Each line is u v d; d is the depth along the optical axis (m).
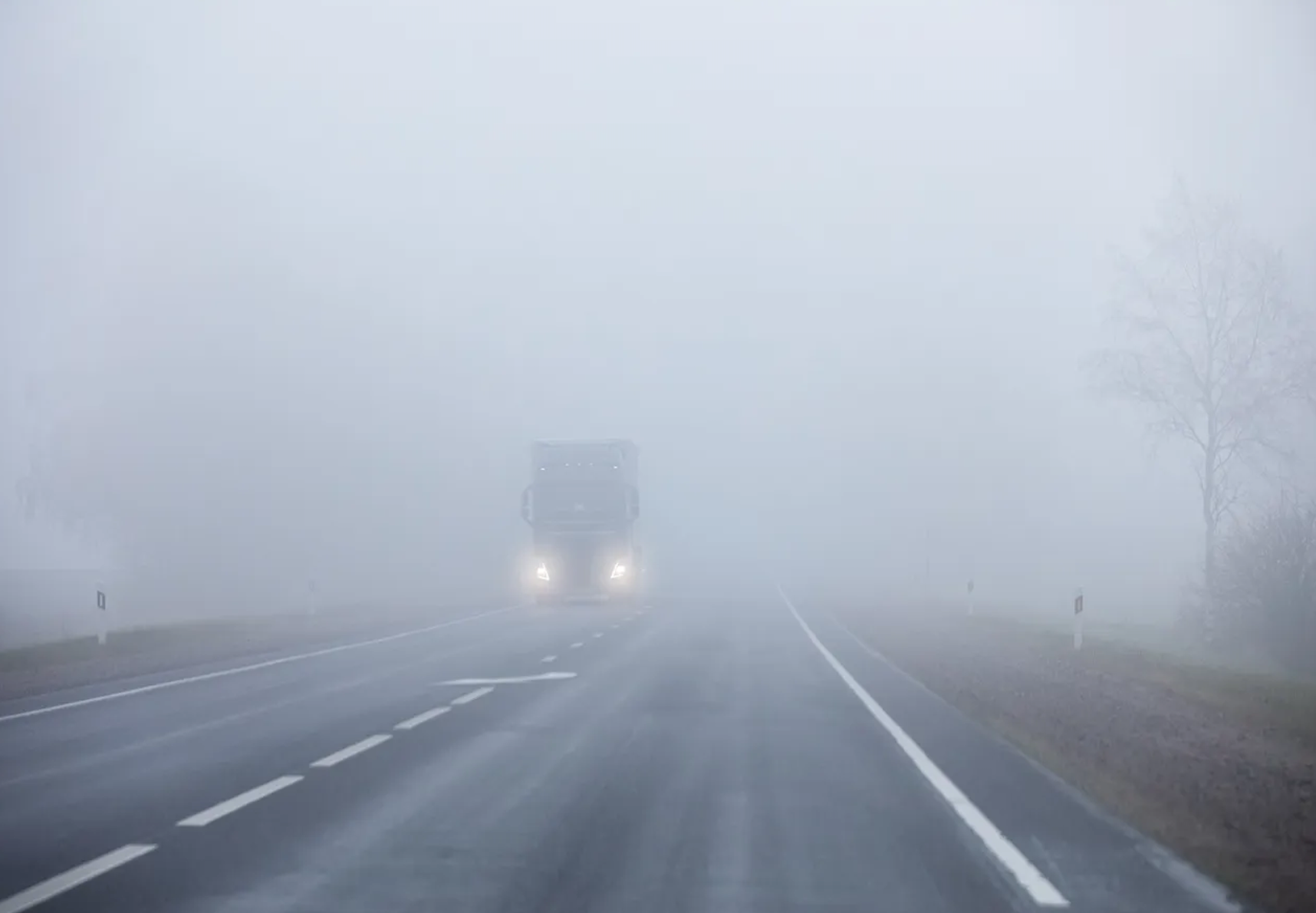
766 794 12.92
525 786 13.23
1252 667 29.64
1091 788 13.36
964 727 18.17
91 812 11.80
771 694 22.17
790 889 9.26
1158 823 11.62
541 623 42.81
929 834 11.14
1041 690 23.23
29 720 18.42
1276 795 12.98
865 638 37.41
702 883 9.39
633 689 22.81
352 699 21.11
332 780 13.56
